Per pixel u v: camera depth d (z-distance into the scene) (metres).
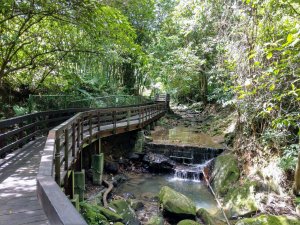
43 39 8.62
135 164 9.12
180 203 5.62
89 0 6.18
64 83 10.75
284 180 5.45
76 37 8.74
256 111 6.13
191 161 9.23
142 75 18.41
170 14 14.89
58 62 9.62
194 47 14.30
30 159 4.96
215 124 13.21
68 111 8.81
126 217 5.26
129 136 10.13
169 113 18.12
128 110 8.91
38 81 9.86
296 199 4.87
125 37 8.09
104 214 5.05
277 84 4.03
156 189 7.34
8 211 2.71
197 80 18.39
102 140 8.82
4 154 5.10
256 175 6.30
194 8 7.89
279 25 3.70
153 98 20.05
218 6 7.36
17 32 7.26
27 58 8.64
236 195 6.00
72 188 4.64
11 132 5.06
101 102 12.32
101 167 7.05
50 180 2.06
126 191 7.08
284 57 3.62
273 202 5.26
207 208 6.18
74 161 4.76
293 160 5.29
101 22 7.02
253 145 6.91
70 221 1.29
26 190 3.37
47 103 8.92
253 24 5.27
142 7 14.59
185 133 12.60
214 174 7.59
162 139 11.07
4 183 3.64
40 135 7.38
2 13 6.22
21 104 8.66
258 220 4.67
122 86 16.45
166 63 15.31
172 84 17.52
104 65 13.69
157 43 16.69
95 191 6.57
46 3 6.14
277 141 5.94
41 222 2.47
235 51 6.36
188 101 23.06
